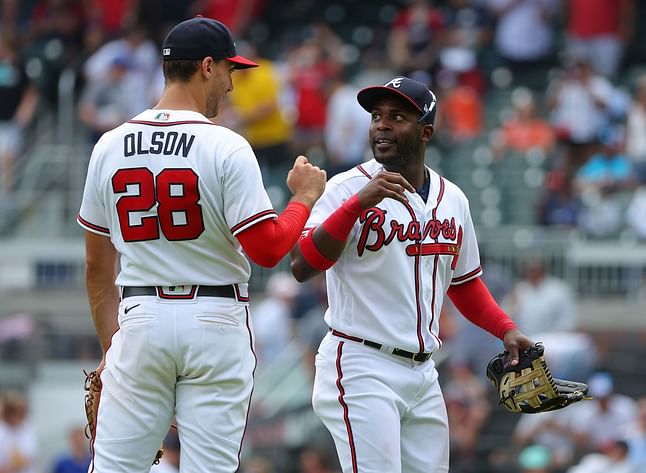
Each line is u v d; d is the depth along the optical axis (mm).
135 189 17625
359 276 19141
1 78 62125
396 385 19109
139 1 64812
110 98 58156
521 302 48344
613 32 65188
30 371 51312
